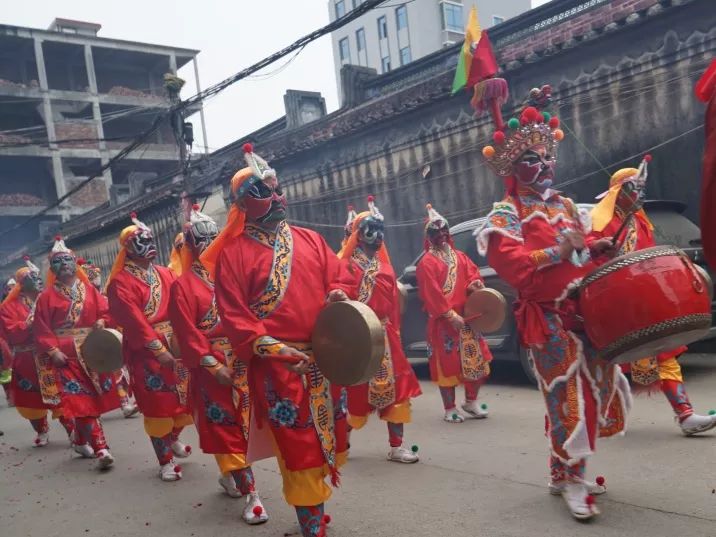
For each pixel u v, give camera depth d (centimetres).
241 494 461
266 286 340
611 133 901
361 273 533
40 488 547
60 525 447
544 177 367
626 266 312
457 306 610
